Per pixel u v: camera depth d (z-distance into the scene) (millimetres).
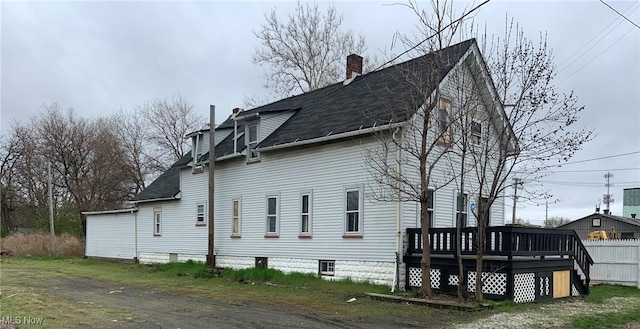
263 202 20484
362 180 16422
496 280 12883
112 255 31594
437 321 10414
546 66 12508
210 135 21641
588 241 19812
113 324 10023
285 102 24781
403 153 14992
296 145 18562
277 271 18797
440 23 13336
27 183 52781
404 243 15195
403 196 15031
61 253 37281
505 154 12328
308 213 18359
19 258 34188
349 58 22953
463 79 14711
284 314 11359
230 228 22234
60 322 10078
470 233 13648
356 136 16672
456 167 17062
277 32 40469
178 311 11812
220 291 15742
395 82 17875
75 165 48000
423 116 14211
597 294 15648
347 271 16688
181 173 26094
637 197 58375
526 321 10391
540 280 13531
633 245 18625
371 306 12391
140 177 50375
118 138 50469
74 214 46438
